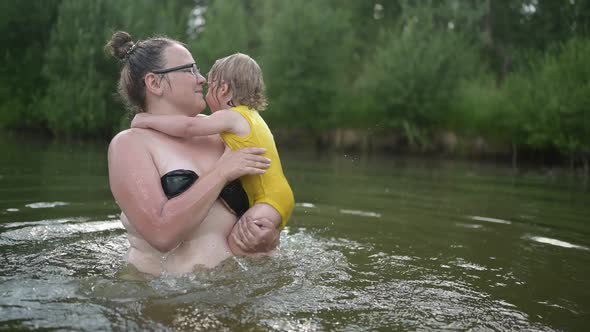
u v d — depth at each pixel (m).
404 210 5.71
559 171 13.56
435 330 2.37
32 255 3.33
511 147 17.25
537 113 15.52
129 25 18.75
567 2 24.28
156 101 3.19
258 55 21.73
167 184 2.96
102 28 18.44
